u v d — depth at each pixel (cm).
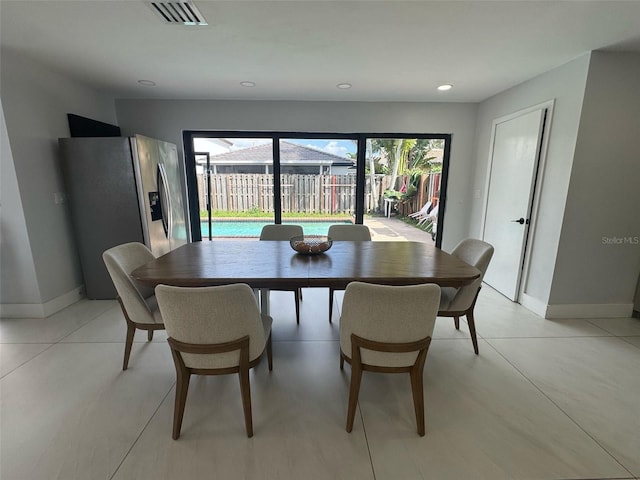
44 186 270
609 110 238
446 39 211
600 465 136
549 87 270
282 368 206
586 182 250
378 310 135
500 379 194
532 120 286
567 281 271
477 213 392
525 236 300
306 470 133
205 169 410
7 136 238
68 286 298
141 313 188
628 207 255
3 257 258
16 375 195
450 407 170
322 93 347
